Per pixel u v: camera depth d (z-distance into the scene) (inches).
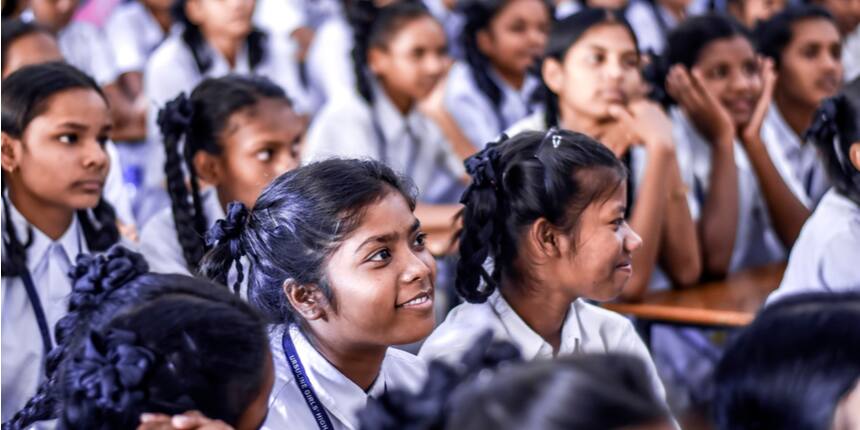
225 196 154.9
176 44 263.9
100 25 315.6
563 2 339.6
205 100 152.8
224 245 101.7
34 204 137.6
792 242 199.3
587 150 116.9
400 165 221.8
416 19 231.5
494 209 118.0
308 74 314.2
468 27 259.1
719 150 192.7
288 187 97.3
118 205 185.6
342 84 308.2
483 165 118.2
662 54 211.3
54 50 195.0
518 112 258.5
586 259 116.3
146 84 263.1
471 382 62.6
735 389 74.8
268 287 97.6
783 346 73.2
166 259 150.3
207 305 79.8
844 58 299.7
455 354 110.0
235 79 156.4
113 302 83.7
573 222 115.9
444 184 235.8
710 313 163.0
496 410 52.5
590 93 184.7
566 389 52.3
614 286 117.9
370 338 94.6
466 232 119.3
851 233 148.5
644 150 186.2
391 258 94.7
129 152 257.6
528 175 116.1
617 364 55.2
